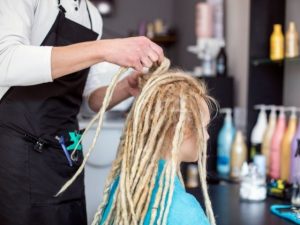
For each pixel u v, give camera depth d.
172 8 4.45
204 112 0.97
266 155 1.96
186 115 0.91
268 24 2.08
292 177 1.70
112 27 4.41
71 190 1.23
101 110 1.00
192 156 0.96
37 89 1.15
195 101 0.94
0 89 1.15
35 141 1.15
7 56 0.99
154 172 0.90
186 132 0.93
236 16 2.50
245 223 1.27
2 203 1.14
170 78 0.97
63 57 0.98
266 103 2.13
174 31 4.27
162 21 4.41
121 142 0.99
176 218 0.88
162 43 4.32
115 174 0.98
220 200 1.55
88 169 2.52
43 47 1.01
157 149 0.90
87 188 2.52
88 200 2.51
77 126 1.30
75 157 1.24
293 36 1.86
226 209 1.43
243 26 2.41
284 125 1.90
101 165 2.54
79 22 1.27
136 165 0.90
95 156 2.51
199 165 0.95
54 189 1.18
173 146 0.88
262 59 2.05
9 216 1.14
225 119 2.23
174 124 0.90
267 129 1.99
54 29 1.19
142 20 4.46
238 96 2.47
